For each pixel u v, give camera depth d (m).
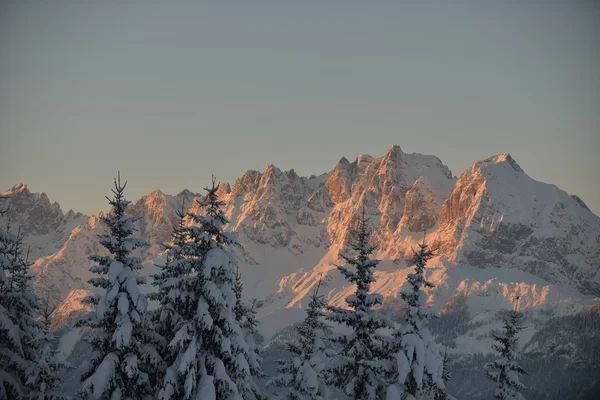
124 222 60.16
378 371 66.69
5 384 65.25
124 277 58.41
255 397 64.38
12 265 68.56
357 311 68.38
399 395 66.12
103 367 56.22
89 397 55.53
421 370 67.75
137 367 57.06
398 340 70.00
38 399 66.56
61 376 69.19
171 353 59.41
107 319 58.62
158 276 62.00
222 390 57.78
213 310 59.34
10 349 67.62
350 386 67.31
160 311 62.31
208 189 61.53
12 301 69.88
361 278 69.19
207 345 59.81
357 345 68.50
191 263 60.59
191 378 55.97
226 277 59.75
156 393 58.81
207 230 61.00
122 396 57.47
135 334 59.41
